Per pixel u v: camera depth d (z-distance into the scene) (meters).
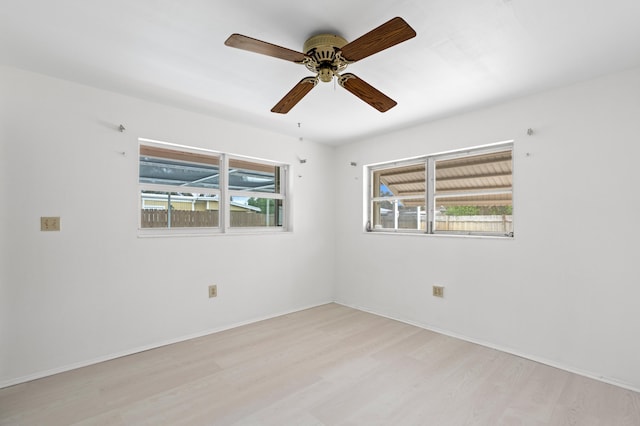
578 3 1.59
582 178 2.50
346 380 2.37
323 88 2.59
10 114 2.32
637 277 2.27
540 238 2.71
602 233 2.41
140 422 1.88
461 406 2.04
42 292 2.43
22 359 2.34
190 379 2.37
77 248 2.58
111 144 2.74
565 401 2.10
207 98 2.86
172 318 3.06
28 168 2.38
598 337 2.41
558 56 2.12
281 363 2.63
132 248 2.85
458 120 3.25
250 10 1.65
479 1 1.58
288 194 4.14
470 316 3.14
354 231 4.32
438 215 3.59
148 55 2.13
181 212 3.26
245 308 3.60
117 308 2.76
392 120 3.42
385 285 3.92
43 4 1.61
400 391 2.22
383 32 1.47
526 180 2.79
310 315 3.93
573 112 2.54
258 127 3.70
